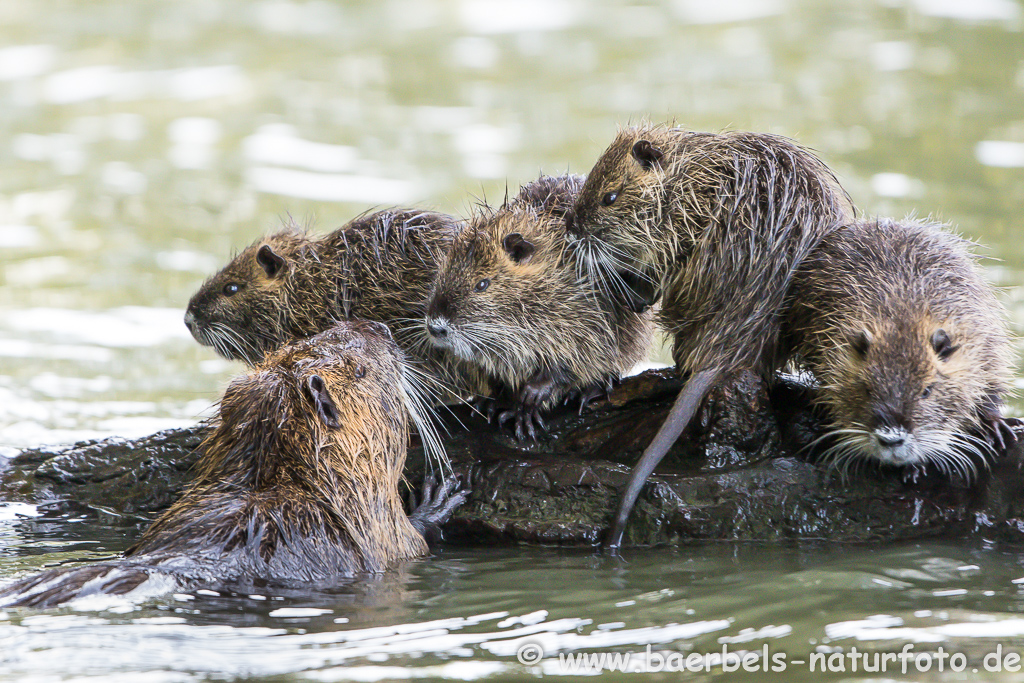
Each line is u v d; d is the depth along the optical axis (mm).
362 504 9602
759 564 9625
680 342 11531
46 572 8781
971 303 10352
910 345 9969
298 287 12344
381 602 8664
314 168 25922
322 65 33156
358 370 10055
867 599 8703
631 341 12109
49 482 11617
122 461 11688
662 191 11375
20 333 17859
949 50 32031
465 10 37844
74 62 33562
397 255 12078
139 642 7762
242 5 38812
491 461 11070
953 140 25906
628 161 11672
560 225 11898
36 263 21141
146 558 8844
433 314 11422
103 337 17828
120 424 14203
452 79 31750
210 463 9781
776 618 8359
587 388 11984
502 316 11430
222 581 8742
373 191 24312
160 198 24375
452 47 34406
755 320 10891
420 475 11164
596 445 11422
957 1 36188
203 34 35844
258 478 9523
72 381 15914
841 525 10297
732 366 10953
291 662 7516
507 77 31781
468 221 12453
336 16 37625
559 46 34062
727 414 10945
